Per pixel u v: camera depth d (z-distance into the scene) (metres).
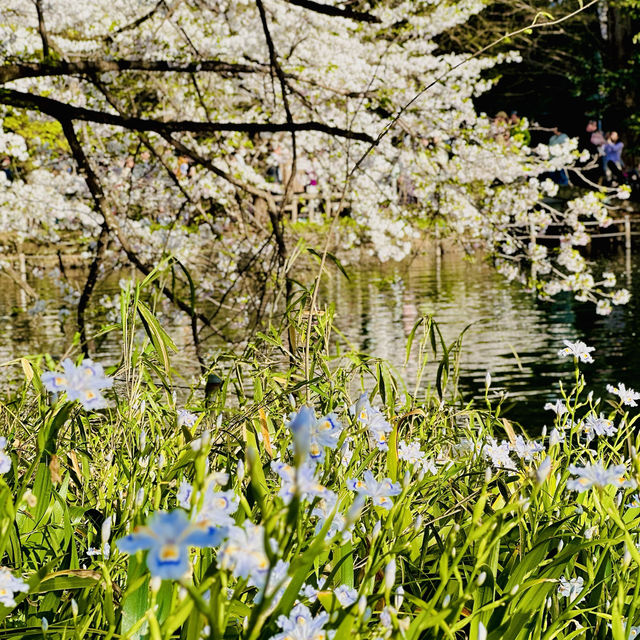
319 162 11.96
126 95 10.79
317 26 10.53
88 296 9.09
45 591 1.91
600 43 34.31
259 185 11.08
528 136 11.41
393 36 12.20
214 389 3.62
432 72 11.79
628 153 33.88
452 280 24.94
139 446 2.41
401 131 11.43
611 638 2.25
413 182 11.34
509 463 2.83
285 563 1.56
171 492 2.53
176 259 2.99
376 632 1.63
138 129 8.16
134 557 1.80
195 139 11.26
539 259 10.63
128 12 10.14
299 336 3.46
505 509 1.65
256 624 1.25
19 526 2.27
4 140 9.88
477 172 10.72
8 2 9.14
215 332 7.65
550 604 2.09
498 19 25.95
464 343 14.87
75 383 1.46
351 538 2.05
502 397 3.26
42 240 11.59
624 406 8.12
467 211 10.71
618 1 30.47
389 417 2.97
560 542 2.15
